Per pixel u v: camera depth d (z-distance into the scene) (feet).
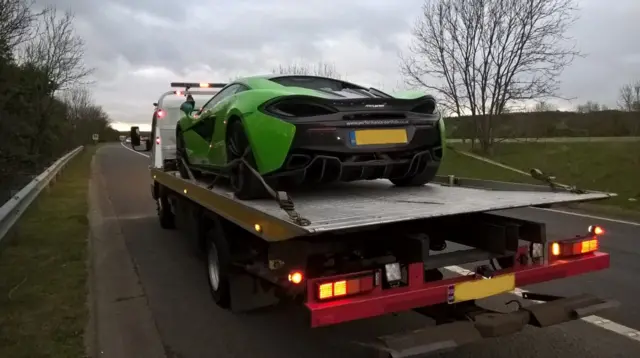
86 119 172.04
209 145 17.97
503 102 66.74
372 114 13.80
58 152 77.51
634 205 35.65
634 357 12.25
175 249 23.15
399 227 11.82
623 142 64.95
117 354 12.63
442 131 15.29
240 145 14.84
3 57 31.83
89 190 45.19
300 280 9.94
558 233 25.73
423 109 14.97
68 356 12.03
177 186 20.94
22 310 14.70
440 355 12.34
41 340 12.78
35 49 64.59
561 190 14.49
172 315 15.23
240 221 12.59
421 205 12.41
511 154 64.80
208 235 16.01
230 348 13.02
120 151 135.44
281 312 15.47
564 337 13.42
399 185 16.94
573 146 64.90
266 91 14.17
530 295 13.05
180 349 12.95
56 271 18.40
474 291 11.00
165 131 29.68
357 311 9.76
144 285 18.02
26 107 36.06
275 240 10.36
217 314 15.31
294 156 13.16
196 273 19.44
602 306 11.31
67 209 32.04
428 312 11.65
